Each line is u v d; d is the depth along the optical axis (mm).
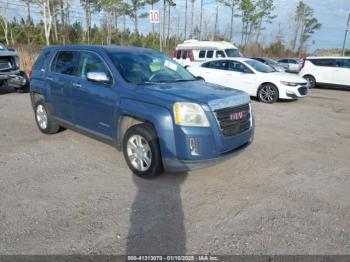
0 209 3416
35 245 2836
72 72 5281
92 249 2803
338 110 9789
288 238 3012
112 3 36094
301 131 7047
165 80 4781
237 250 2828
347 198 3848
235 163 4906
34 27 36188
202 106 3756
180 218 3324
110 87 4516
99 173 4434
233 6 42281
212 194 3875
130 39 41719
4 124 6941
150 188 4000
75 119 5250
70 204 3562
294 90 10477
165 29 43500
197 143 3750
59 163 4770
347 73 14898
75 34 41125
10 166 4602
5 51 10562
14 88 11562
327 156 5387
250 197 3818
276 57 44719
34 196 3727
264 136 6535
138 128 4117
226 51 16547
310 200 3773
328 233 3107
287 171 4656
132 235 3012
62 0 35188
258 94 11000
